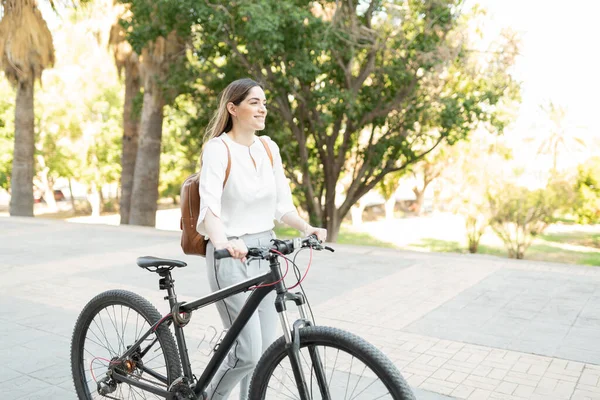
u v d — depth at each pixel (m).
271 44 11.72
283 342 2.15
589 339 4.23
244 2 11.02
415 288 5.85
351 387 2.17
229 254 2.03
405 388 1.89
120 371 2.72
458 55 13.53
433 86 14.58
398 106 14.88
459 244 25.78
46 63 16.22
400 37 13.45
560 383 3.42
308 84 14.05
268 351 2.19
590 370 3.63
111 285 6.15
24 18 15.37
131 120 17.67
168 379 2.53
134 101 16.64
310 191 16.20
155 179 16.11
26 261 7.61
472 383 3.43
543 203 17.19
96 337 2.94
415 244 26.05
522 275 6.41
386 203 38.81
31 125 17.17
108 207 45.88
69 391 3.28
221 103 2.47
